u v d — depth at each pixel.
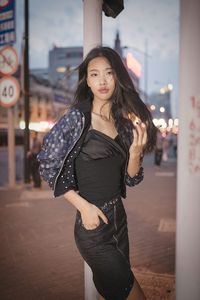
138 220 6.76
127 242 2.25
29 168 12.66
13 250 5.14
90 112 2.13
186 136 1.80
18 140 35.44
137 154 2.24
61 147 2.03
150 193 10.00
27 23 12.95
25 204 8.65
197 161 1.79
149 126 2.27
